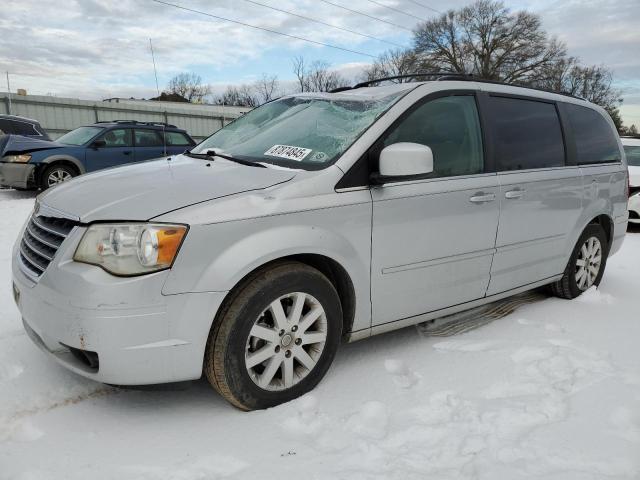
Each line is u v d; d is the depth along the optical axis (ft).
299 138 10.47
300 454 7.48
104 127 36.83
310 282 8.83
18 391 9.12
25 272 8.64
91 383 9.50
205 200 8.10
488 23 160.76
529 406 8.67
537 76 162.71
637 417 8.23
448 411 8.68
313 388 9.29
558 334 12.06
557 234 13.61
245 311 8.17
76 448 7.63
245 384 8.37
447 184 10.68
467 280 11.43
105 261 7.60
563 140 13.98
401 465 7.23
